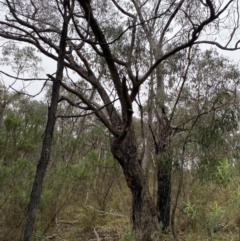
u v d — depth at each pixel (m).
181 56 6.96
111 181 9.42
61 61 3.38
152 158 6.83
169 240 5.53
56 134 8.70
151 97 7.40
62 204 7.71
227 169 3.82
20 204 5.94
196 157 5.08
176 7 6.68
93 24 5.17
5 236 5.90
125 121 5.54
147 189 5.77
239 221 4.86
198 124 5.20
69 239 6.87
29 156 7.00
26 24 5.18
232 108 5.15
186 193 5.64
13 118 6.30
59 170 7.14
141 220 5.60
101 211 7.98
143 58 7.35
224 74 6.45
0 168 5.70
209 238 4.55
